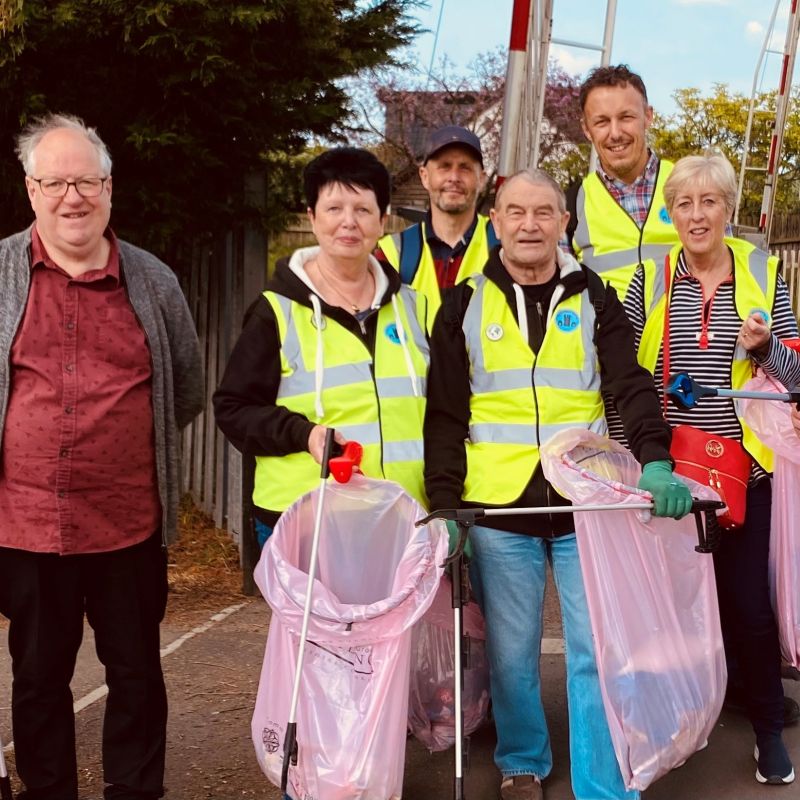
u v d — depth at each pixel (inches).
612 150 170.9
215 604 209.0
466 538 121.8
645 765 123.3
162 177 206.1
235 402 126.9
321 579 124.6
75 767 128.0
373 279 133.5
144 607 128.3
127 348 122.6
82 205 117.2
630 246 170.2
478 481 134.3
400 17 233.5
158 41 184.2
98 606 127.2
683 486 121.6
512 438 133.8
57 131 118.2
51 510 120.0
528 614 134.7
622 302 152.3
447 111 799.7
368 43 232.4
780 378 140.3
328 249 127.3
